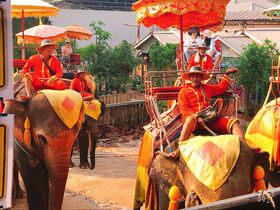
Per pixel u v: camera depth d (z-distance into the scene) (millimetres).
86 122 12078
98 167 12953
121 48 24031
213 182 5305
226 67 19453
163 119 7848
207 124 6660
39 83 8172
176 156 6082
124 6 38750
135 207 8375
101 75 23438
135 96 22234
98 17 36031
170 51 23156
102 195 10438
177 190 5461
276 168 7984
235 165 5414
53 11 13828
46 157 7402
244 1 39500
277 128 7926
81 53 23703
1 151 3102
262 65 19156
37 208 7867
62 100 7555
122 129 18656
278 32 24719
